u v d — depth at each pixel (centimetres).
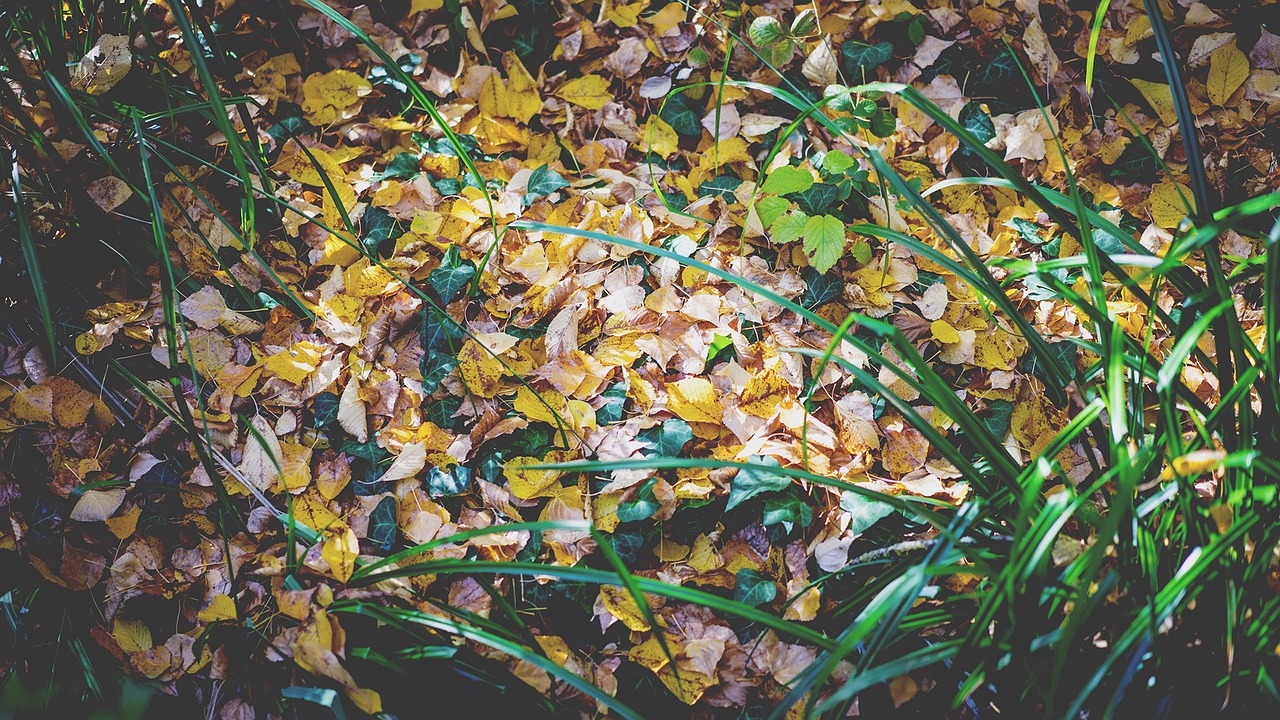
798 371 115
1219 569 91
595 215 121
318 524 109
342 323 116
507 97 127
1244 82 125
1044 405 112
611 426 113
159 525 110
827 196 120
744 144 125
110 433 112
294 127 125
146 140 113
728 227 121
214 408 113
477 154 126
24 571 108
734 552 109
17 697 95
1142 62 128
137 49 120
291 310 117
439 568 99
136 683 105
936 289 117
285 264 118
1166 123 125
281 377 114
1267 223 121
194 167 120
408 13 130
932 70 127
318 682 102
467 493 112
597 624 108
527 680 104
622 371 115
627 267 119
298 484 111
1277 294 91
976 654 96
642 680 106
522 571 97
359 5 129
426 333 116
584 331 117
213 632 106
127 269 117
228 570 108
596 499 110
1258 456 89
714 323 116
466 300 116
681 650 105
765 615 94
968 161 125
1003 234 121
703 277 119
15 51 116
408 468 111
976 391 114
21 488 110
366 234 120
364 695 100
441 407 114
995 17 127
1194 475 96
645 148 127
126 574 108
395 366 116
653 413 113
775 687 105
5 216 113
